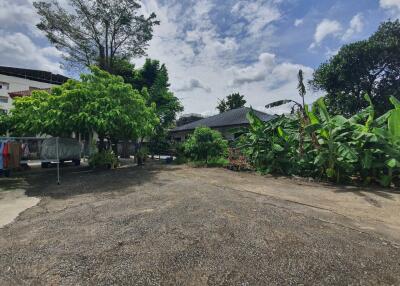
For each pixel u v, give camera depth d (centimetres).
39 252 297
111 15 2075
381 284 229
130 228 370
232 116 2120
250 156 1112
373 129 733
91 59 2228
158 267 257
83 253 290
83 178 896
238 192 631
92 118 888
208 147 1336
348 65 1886
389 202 539
